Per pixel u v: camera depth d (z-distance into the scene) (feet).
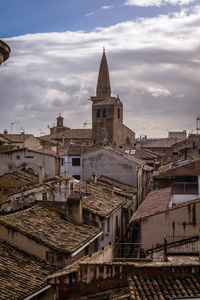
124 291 59.21
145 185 257.34
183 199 123.24
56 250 95.04
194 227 99.04
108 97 578.66
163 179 176.76
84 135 519.60
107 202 146.72
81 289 60.80
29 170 239.30
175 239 99.09
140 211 119.44
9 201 122.83
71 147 267.59
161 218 100.27
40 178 170.71
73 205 117.29
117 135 562.25
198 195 122.52
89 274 60.80
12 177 189.47
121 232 156.76
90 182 176.96
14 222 101.30
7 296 77.97
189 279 60.03
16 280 84.33
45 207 117.91
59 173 237.66
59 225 110.42
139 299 55.57
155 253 90.02
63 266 94.27
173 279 59.98
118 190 188.03
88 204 133.69
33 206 116.78
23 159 240.12
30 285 83.87
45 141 424.46
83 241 104.88
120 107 568.41
